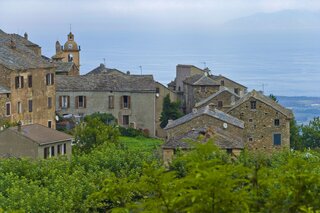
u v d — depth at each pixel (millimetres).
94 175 51562
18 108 97875
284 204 17328
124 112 119500
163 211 16234
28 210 41562
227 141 67250
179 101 132250
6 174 48688
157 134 124250
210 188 15742
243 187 16500
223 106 114938
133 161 57875
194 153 16969
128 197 18016
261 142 94375
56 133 74062
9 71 96000
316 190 17500
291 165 18219
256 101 94188
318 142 121938
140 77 121688
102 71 151875
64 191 45500
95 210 44375
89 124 82625
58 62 134875
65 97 118438
